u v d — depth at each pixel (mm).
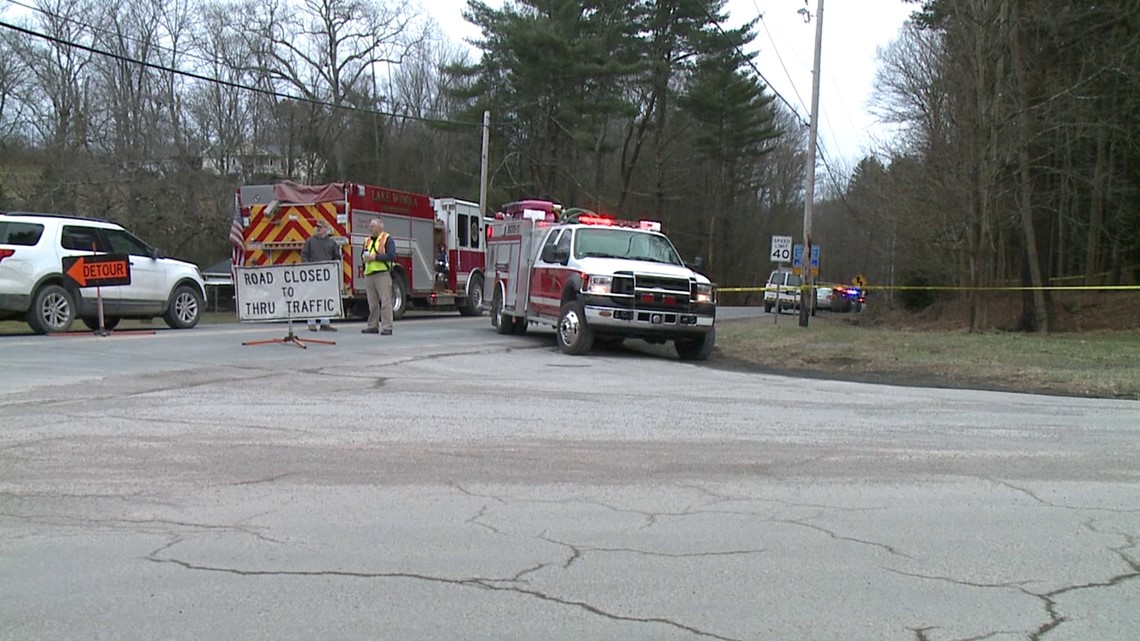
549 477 6195
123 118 36969
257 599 4055
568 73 38125
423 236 23016
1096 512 5609
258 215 20406
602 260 14406
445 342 15516
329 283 13891
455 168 45594
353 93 46062
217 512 5270
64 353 11898
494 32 39219
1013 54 22547
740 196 62750
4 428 7281
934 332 21641
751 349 15914
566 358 13828
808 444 7461
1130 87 23547
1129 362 13617
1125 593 4309
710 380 11773
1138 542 5047
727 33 40219
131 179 32875
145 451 6629
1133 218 29031
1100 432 8180
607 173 51781
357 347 13844
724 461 6781
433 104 48344
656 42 40938
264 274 13992
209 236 36375
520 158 42906
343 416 8141
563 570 4473
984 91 22641
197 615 3877
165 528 4977
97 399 8641
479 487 5902
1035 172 27766
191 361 11500
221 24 41031
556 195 45031
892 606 4117
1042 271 29312
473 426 7867
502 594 4164
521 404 9109
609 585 4293
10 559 4477
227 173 39000
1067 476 6492
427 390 9852
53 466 6160
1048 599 4227
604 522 5238
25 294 14352
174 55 39594
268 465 6328
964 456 7094
